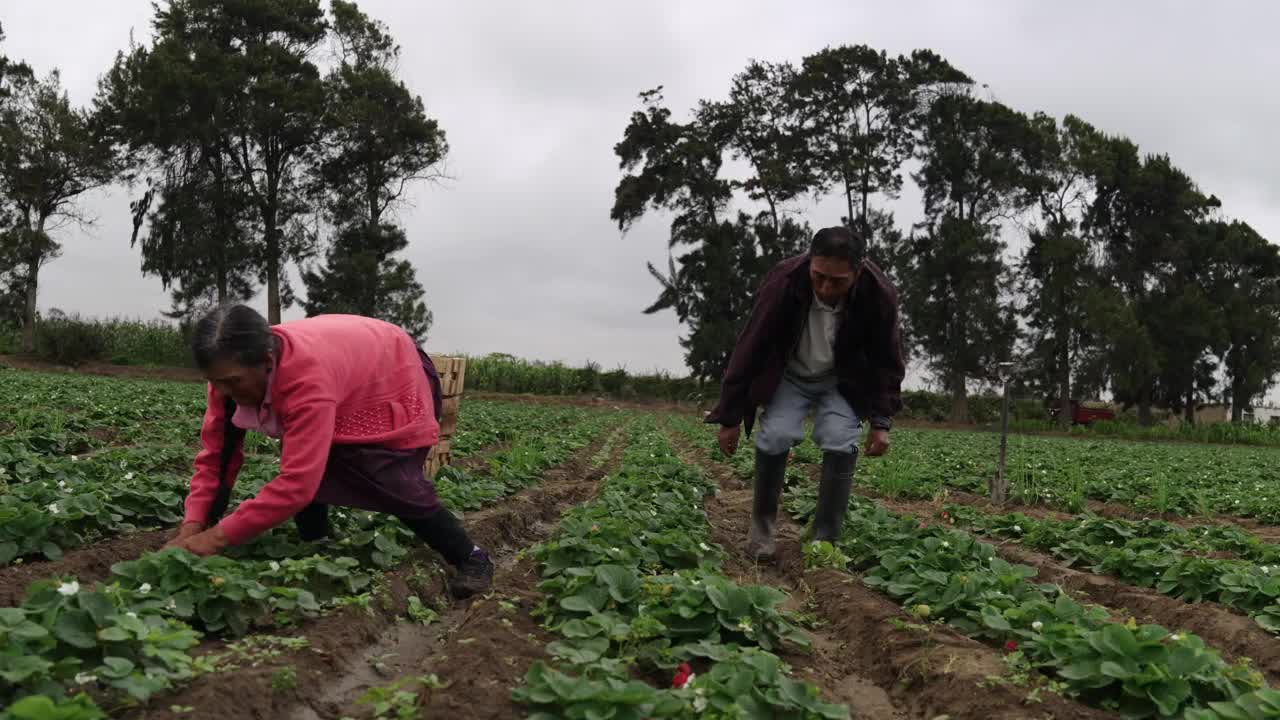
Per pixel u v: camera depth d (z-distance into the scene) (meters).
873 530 6.82
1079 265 47.12
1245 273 52.81
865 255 5.82
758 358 6.14
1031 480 13.29
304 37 44.00
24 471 7.16
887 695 4.21
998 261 46.38
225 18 42.53
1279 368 51.91
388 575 5.06
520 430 18.61
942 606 4.98
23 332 42.47
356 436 4.66
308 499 4.38
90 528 5.84
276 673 3.52
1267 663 4.79
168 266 41.66
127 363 41.88
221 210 42.09
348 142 43.81
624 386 46.69
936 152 48.28
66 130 41.19
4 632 3.04
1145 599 5.98
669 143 48.72
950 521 9.19
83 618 3.34
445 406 8.88
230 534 4.34
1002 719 3.55
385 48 46.91
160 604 3.79
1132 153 49.78
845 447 6.32
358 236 44.31
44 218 42.59
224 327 4.12
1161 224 50.06
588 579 4.59
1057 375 48.12
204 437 4.80
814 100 48.91
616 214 48.72
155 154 41.81
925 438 27.17
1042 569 7.01
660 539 5.86
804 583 5.95
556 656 3.80
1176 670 3.76
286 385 4.33
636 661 4.02
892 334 5.98
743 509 9.74
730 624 4.23
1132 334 45.09
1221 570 6.01
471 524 7.05
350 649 4.14
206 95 39.25
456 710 3.26
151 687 3.10
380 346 4.74
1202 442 44.31
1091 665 3.82
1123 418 51.94
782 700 3.34
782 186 47.03
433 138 44.62
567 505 9.67
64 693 3.03
